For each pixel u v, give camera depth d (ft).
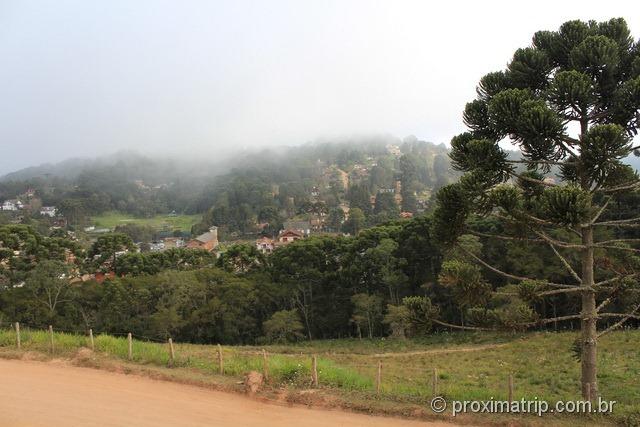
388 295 182.60
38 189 582.76
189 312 168.14
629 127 44.34
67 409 42.80
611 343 102.42
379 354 127.44
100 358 58.80
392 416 42.88
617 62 44.11
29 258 169.68
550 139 41.81
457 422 41.29
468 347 129.08
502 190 43.09
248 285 174.09
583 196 37.35
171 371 54.54
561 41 47.93
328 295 190.70
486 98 50.14
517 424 39.88
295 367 52.95
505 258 161.17
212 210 466.29
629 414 40.14
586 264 45.70
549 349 107.86
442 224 49.88
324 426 40.52
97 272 209.77
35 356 59.93
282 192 530.68
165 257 211.00
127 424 39.75
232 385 49.96
